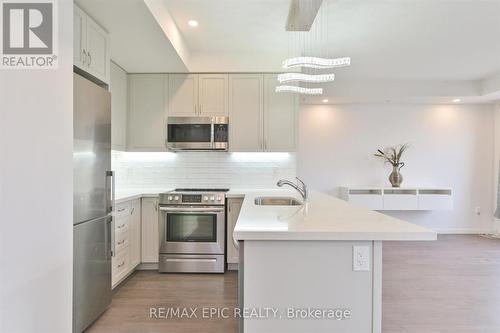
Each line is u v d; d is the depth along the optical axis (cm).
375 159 553
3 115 147
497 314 249
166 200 347
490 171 555
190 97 390
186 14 286
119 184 398
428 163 553
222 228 347
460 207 554
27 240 157
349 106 554
